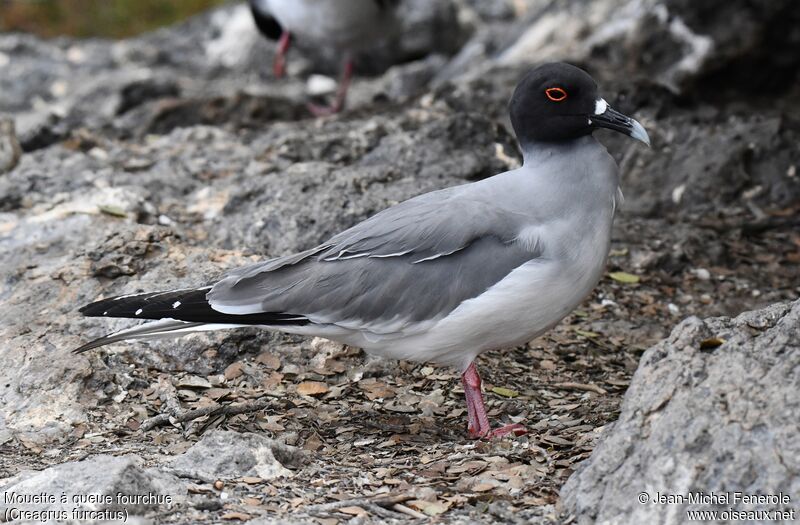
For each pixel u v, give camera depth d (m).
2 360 10.62
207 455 8.91
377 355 10.08
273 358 11.13
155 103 18.73
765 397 7.58
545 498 8.38
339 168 14.14
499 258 9.31
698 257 14.13
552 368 11.48
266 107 18.39
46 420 9.98
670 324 12.59
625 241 14.26
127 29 29.97
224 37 25.89
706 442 7.53
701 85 18.11
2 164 15.34
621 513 7.56
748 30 17.88
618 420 8.17
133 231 12.45
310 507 8.16
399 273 9.48
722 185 15.59
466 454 9.31
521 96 9.90
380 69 25.05
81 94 21.27
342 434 9.88
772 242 14.72
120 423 10.07
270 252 12.60
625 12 19.58
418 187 13.60
